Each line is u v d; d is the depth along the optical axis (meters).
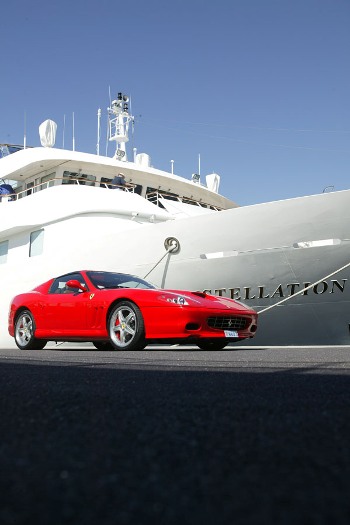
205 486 0.85
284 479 0.89
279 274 7.73
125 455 1.08
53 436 1.28
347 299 7.34
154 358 4.26
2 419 1.51
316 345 7.73
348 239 7.14
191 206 13.28
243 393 1.99
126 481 0.89
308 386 2.18
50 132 14.12
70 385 2.30
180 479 0.90
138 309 5.75
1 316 12.20
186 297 5.71
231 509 0.74
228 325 5.86
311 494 0.80
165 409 1.65
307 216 7.36
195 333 5.53
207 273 8.30
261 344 8.10
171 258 8.65
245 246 7.90
